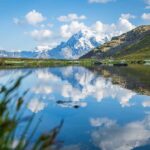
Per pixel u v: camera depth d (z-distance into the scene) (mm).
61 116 33375
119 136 24953
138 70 125812
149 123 29922
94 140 23438
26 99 43406
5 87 4859
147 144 22500
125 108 39219
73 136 24578
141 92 55188
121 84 71062
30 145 19484
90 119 32125
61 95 52906
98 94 54844
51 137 4684
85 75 106500
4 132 4301
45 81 83438
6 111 4703
